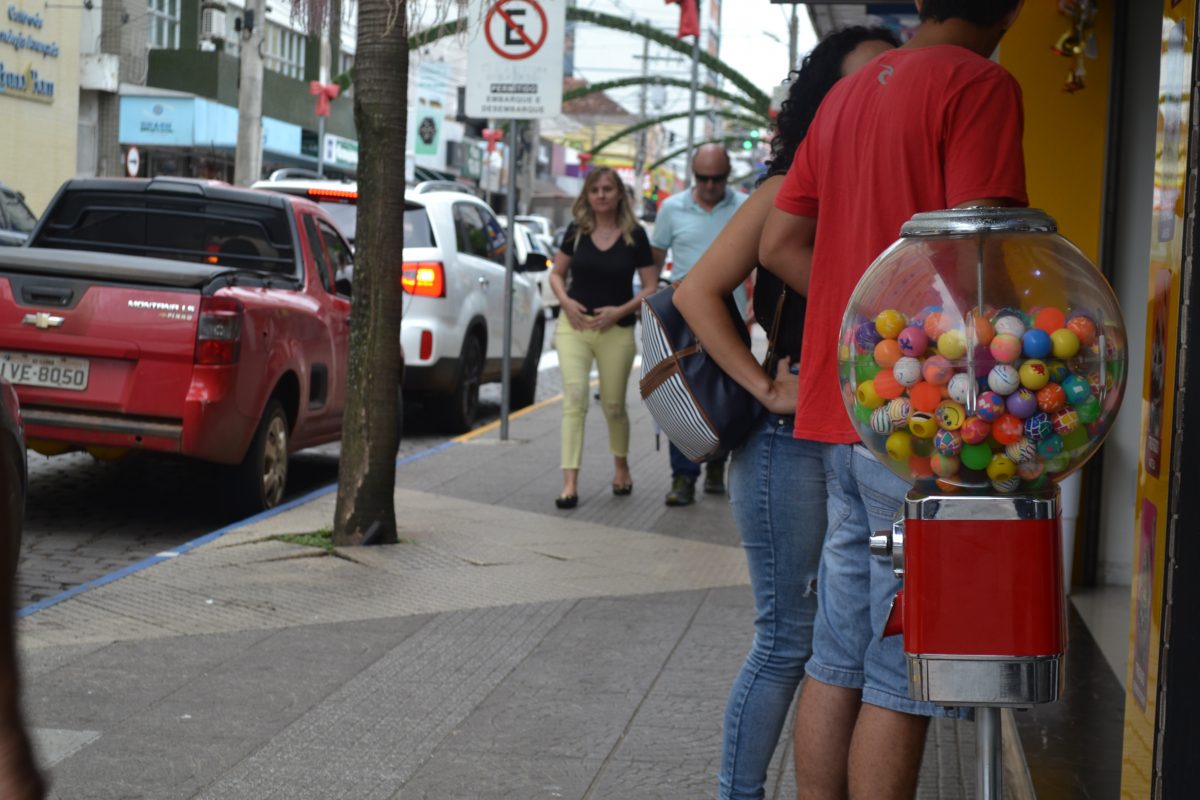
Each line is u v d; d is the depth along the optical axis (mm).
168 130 37469
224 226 9750
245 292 8344
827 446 3270
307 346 9180
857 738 3088
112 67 36344
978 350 2402
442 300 12516
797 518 3461
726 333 3352
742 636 6031
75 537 8352
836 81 3518
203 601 6383
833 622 3289
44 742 4555
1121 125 6457
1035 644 2428
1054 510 2451
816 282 3133
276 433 8875
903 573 2539
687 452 3518
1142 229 6496
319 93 37594
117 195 9703
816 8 10938
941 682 2455
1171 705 2703
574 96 42906
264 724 4805
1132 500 6668
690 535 8250
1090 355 2416
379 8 7262
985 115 2896
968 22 3094
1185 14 2885
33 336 7879
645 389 3492
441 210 12805
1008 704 2434
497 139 55375
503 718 4918
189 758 4469
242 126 26828
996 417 2402
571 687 5281
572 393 9016
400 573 7008
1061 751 4410
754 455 3492
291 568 7047
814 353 3145
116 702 4973
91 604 6285
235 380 8016
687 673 5480
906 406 2467
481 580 6934
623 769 4461
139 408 7852
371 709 4984
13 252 8086
